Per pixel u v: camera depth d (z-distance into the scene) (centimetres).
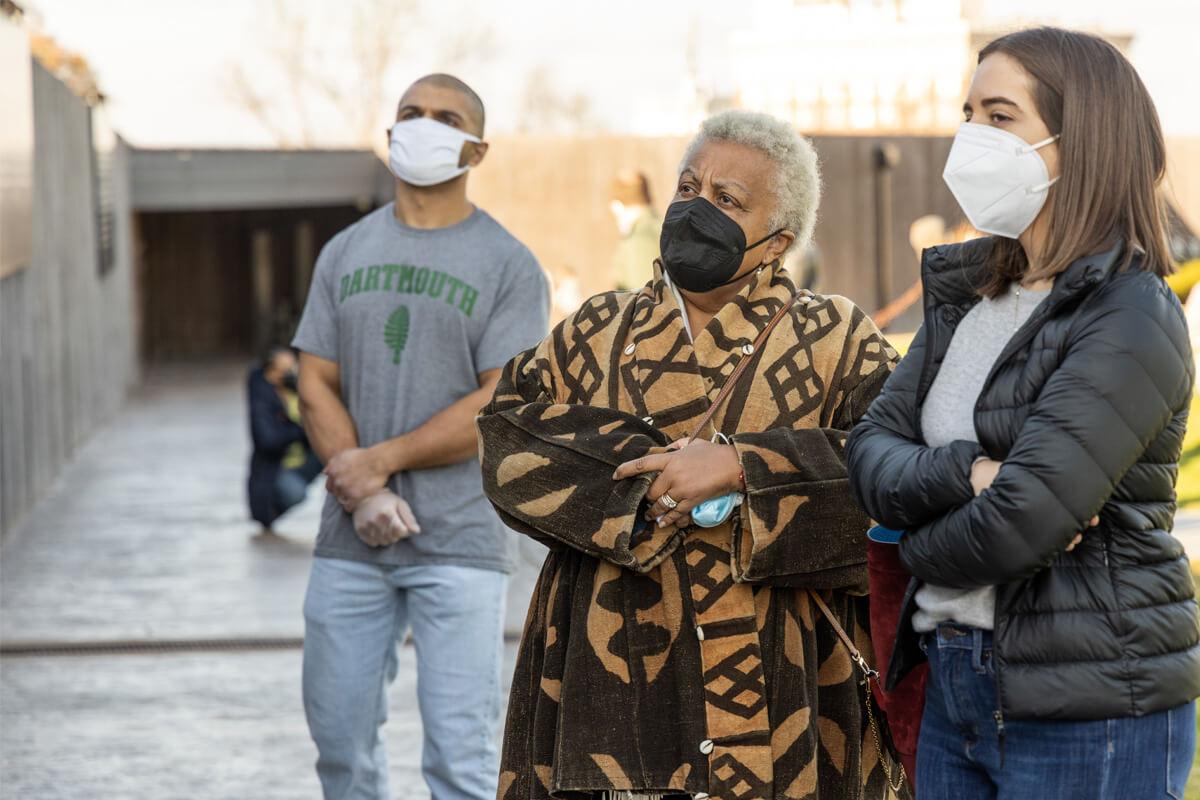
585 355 347
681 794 329
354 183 2859
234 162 2859
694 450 322
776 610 330
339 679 462
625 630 327
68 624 881
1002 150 273
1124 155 268
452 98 471
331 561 466
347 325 472
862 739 341
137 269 3328
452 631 456
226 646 824
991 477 263
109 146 2398
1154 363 257
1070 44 273
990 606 274
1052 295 266
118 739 645
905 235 1917
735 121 340
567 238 1798
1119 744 264
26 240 1330
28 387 1398
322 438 471
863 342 342
